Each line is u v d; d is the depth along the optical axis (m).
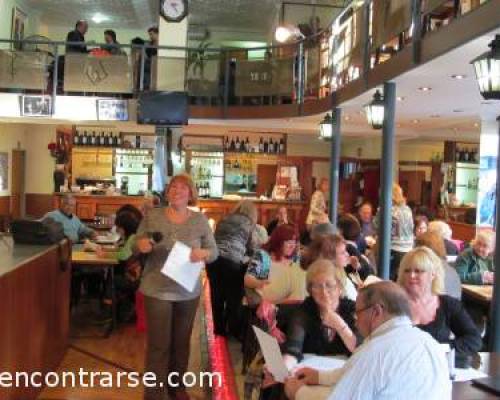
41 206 15.01
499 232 4.41
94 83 10.15
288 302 3.93
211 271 6.07
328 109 8.62
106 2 14.44
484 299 4.97
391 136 6.23
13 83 9.94
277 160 14.16
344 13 7.88
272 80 10.19
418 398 2.12
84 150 13.63
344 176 14.12
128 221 6.70
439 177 14.41
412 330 2.25
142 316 6.14
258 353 3.42
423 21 5.30
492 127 8.75
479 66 3.95
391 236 7.00
